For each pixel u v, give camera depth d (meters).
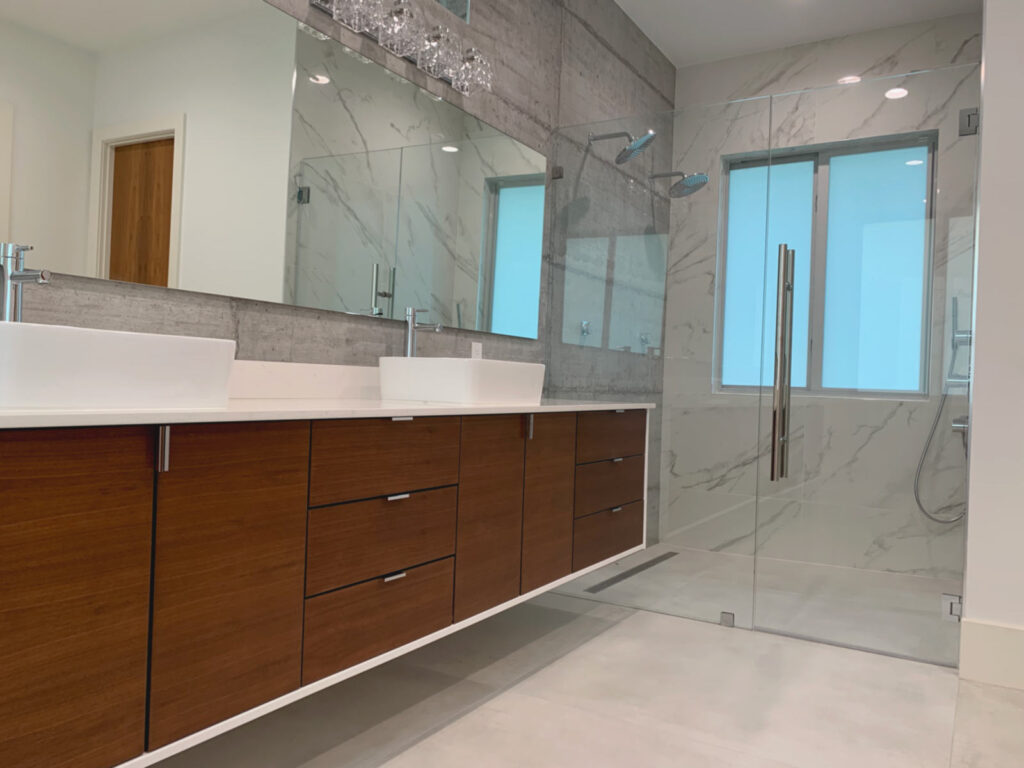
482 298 3.03
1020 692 2.39
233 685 1.39
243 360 2.07
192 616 1.31
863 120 2.77
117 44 1.79
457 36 2.80
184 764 1.75
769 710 2.19
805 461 2.87
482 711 2.11
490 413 2.09
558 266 3.48
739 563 2.97
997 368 2.52
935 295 2.65
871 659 2.65
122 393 1.29
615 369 3.28
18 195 1.62
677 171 3.13
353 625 1.67
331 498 1.60
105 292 1.77
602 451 2.76
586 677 2.39
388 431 1.75
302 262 2.23
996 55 2.54
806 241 2.87
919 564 2.68
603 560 2.77
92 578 1.15
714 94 4.38
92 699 1.16
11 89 1.60
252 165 2.08
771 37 4.09
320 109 2.29
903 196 2.70
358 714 2.06
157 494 1.25
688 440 3.09
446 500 1.95
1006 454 2.50
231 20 2.03
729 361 3.02
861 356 2.77
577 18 3.61
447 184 2.83
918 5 3.70
